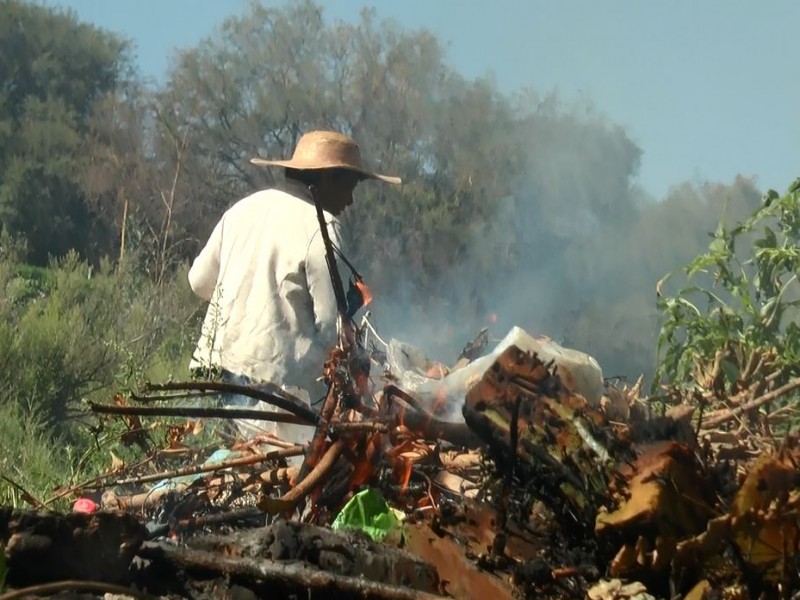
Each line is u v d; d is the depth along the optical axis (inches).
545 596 116.6
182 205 914.1
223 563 108.7
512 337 151.6
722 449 146.4
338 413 148.2
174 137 927.7
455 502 141.3
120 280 402.6
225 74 1001.5
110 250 999.0
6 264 402.3
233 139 983.6
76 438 277.0
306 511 141.1
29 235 1032.8
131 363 243.3
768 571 109.7
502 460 122.6
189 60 1011.3
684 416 121.8
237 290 217.5
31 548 104.2
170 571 108.9
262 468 159.9
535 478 120.3
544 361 143.2
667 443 115.6
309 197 225.5
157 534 122.1
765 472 110.3
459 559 120.2
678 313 209.9
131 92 1241.4
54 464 222.4
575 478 117.5
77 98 1291.8
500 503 121.3
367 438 143.1
